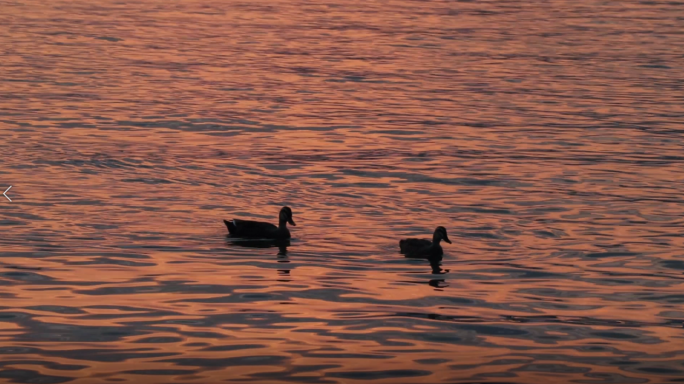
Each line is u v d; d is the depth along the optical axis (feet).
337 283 103.65
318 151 173.06
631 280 106.22
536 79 258.16
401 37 343.46
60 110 204.23
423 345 87.20
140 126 191.72
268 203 137.39
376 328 91.04
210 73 261.44
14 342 86.33
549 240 120.98
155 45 311.88
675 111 214.48
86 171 152.87
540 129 194.39
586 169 160.35
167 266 108.37
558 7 446.19
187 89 236.02
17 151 165.37
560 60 291.99
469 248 117.29
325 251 115.24
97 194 138.92
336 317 93.71
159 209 132.26
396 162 164.66
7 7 406.41
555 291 102.27
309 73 265.54
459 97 231.50
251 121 199.82
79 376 79.51
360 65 280.72
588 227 126.82
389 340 88.22
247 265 109.29
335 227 125.70
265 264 109.81
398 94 235.20
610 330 91.35
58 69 258.37
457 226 126.82
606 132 191.52
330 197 141.38
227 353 84.79
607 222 129.18
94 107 208.85
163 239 118.62
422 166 161.68
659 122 201.87
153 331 89.51
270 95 230.89
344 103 222.48
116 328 90.02
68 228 122.11
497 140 183.73
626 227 126.93
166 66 271.08
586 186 148.97
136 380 78.95
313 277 105.40
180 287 101.45
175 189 143.54
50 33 330.75
